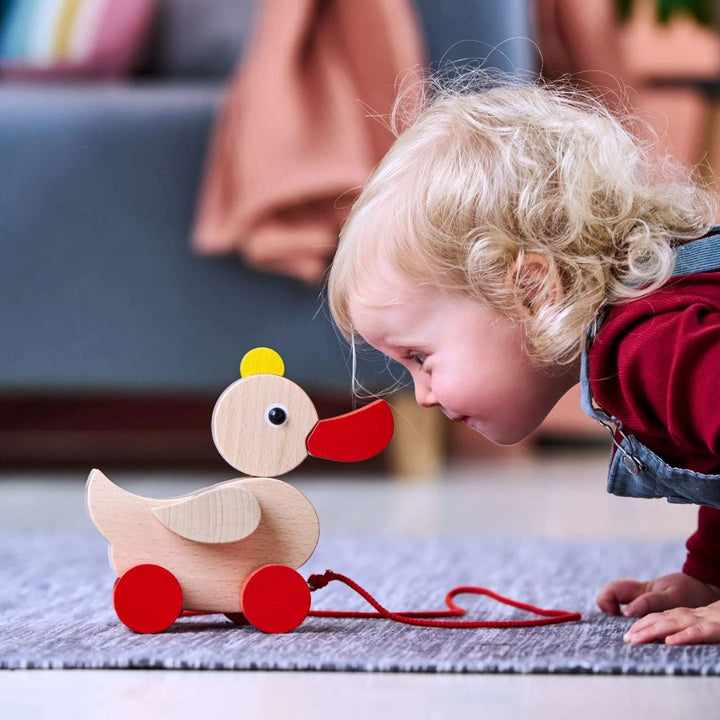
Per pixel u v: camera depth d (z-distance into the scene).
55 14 3.23
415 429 3.06
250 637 1.09
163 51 3.44
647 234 1.15
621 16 4.40
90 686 0.91
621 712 0.83
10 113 2.77
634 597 1.29
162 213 2.77
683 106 3.76
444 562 1.69
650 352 1.04
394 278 1.19
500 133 1.21
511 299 1.16
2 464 3.31
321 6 2.65
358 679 0.93
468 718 0.81
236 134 2.67
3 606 1.29
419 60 2.63
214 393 2.90
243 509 1.12
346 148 2.59
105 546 1.87
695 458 1.09
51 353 2.82
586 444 4.01
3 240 2.79
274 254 2.64
